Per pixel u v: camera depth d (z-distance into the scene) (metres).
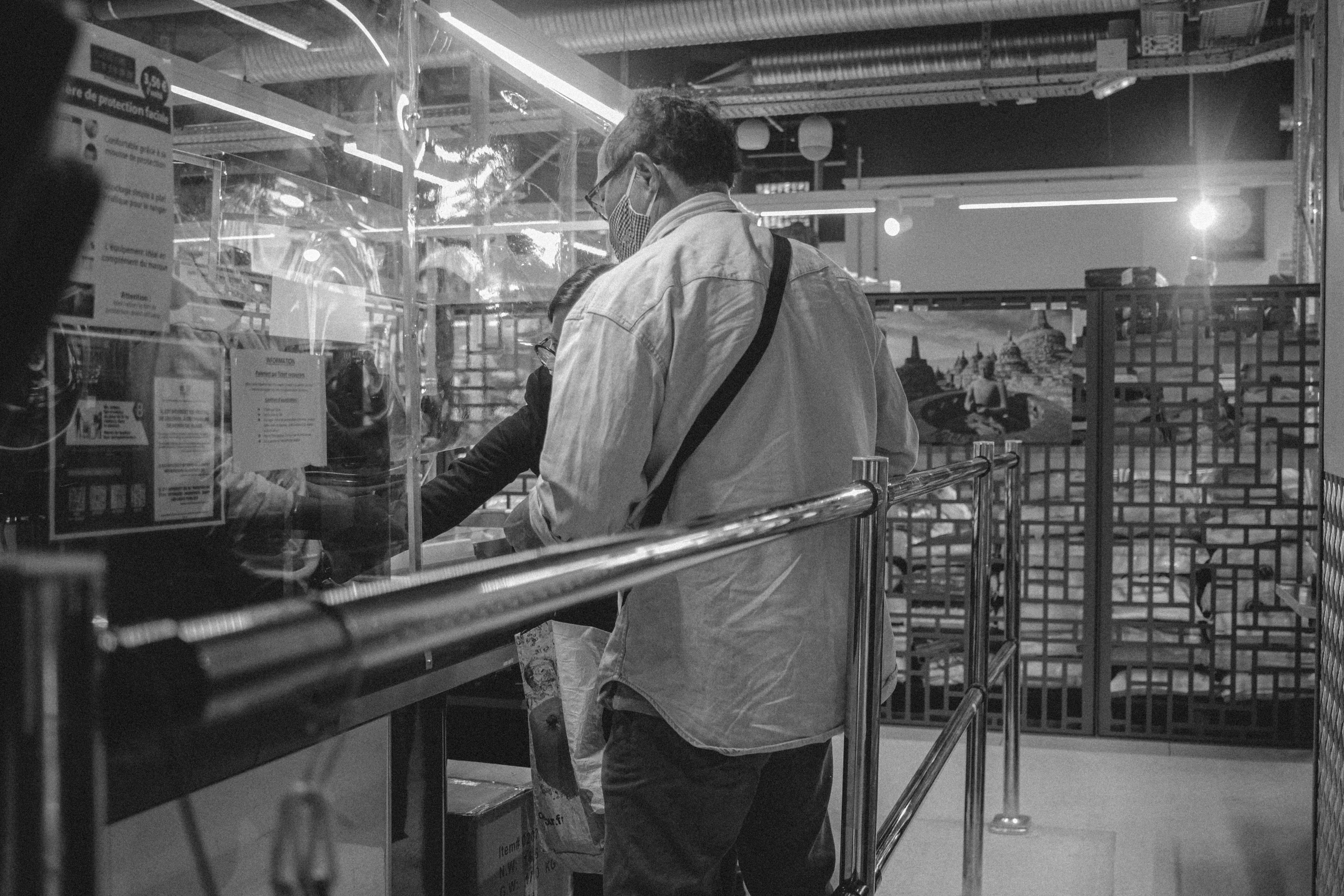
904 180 11.62
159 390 1.24
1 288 0.31
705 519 0.98
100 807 0.32
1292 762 4.34
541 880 2.24
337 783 1.44
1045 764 4.31
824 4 6.57
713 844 1.46
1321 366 2.47
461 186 2.19
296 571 1.43
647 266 1.47
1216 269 10.05
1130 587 4.59
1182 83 10.88
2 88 0.28
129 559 1.21
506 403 2.34
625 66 8.53
